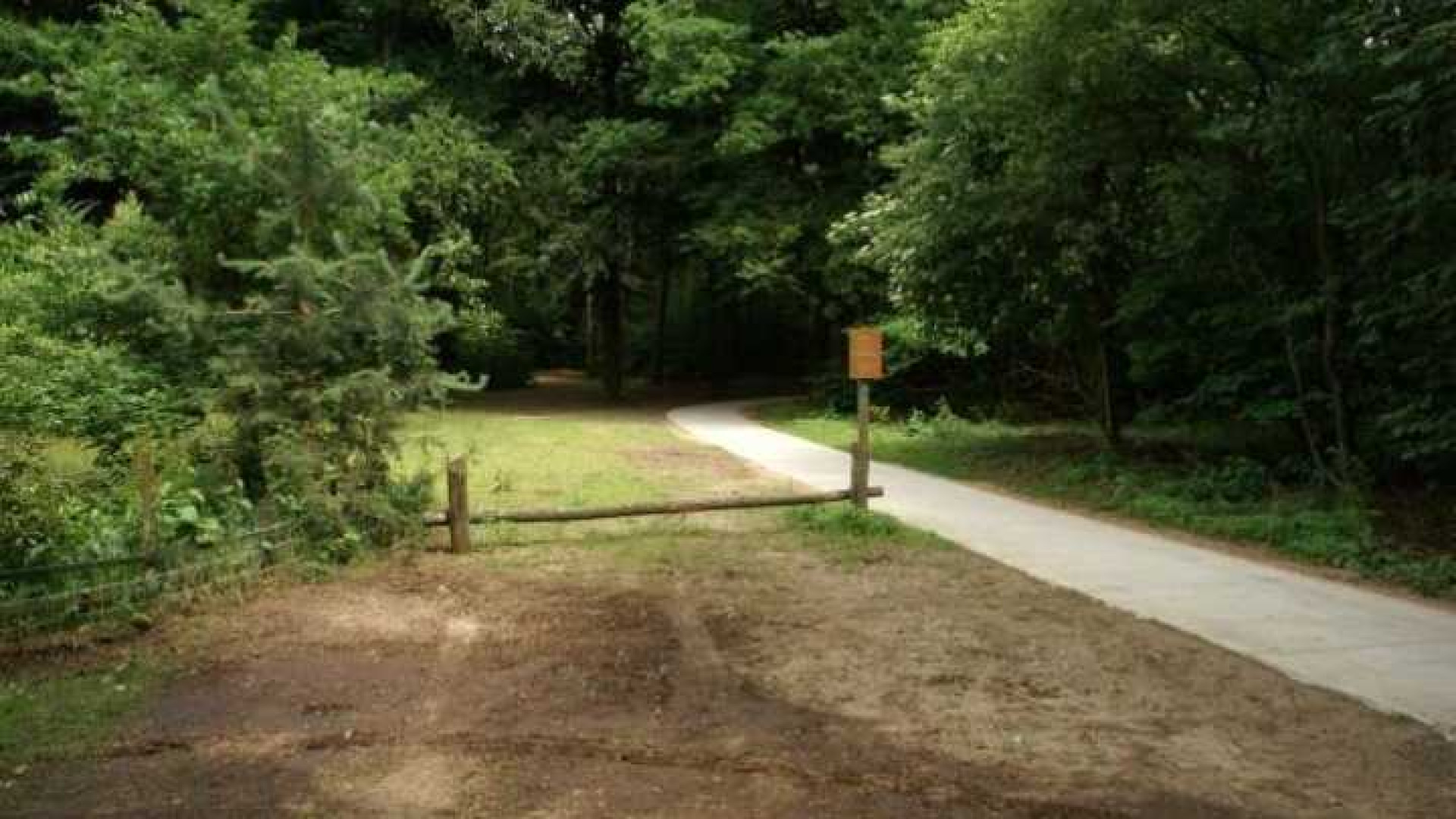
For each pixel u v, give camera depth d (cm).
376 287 835
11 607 609
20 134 1839
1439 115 929
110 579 663
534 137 2559
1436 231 1001
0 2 1958
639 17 2441
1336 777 452
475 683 558
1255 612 704
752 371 4088
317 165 884
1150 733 499
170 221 1076
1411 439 1061
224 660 592
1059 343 1587
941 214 1369
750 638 641
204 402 807
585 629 655
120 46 1645
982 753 474
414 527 859
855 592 752
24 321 912
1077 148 1259
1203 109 1234
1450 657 609
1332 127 1080
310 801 425
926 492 1212
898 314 2123
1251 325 1208
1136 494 1141
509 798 427
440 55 2630
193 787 437
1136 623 675
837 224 1811
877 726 505
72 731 494
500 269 2547
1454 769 461
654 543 909
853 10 2325
